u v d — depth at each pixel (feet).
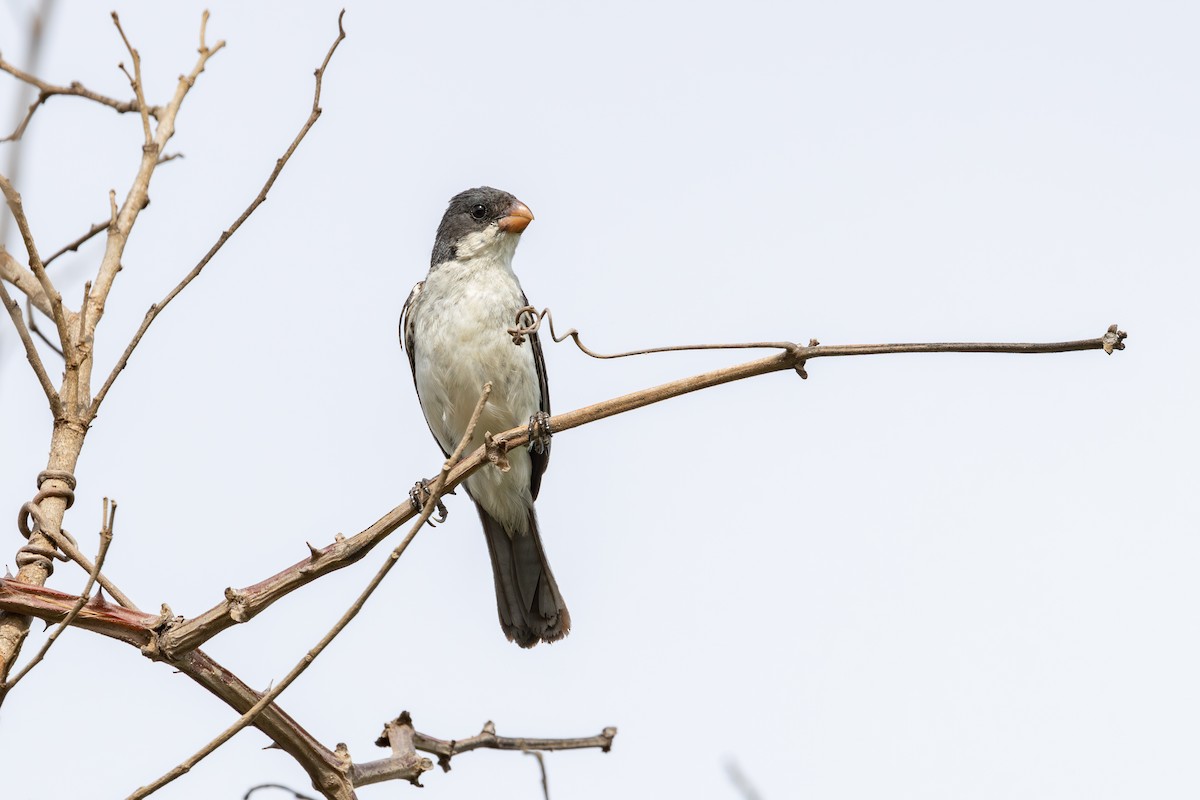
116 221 25.85
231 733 19.33
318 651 19.79
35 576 23.00
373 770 24.75
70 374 23.76
